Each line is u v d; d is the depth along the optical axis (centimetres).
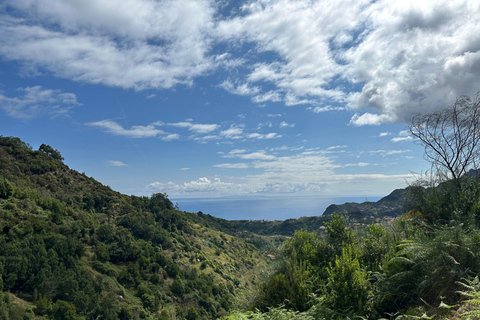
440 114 738
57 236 7888
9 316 5091
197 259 11394
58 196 11362
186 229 14288
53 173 12825
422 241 448
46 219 8594
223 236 15312
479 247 387
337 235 682
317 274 573
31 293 6047
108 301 6656
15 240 6912
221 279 10394
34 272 6412
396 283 423
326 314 417
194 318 7419
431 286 387
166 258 9894
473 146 687
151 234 11494
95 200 12606
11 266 6088
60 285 6406
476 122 686
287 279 577
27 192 9469
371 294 435
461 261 377
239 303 645
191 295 8394
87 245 8750
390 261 446
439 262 386
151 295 7681
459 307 319
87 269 7588
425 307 368
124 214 12494
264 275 677
